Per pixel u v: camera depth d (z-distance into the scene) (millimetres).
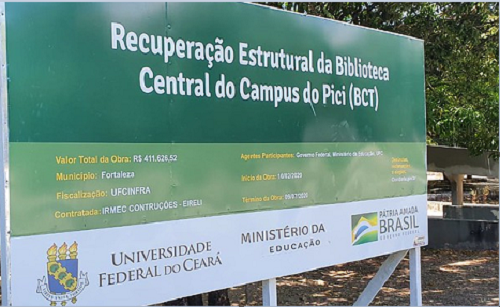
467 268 9922
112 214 3230
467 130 9836
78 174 3092
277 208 4109
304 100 4332
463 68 9570
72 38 3090
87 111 3137
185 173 3580
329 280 9070
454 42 8844
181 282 3545
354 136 4734
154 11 3463
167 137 3496
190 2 3654
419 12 9016
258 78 4027
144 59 3402
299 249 4246
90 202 3139
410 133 5316
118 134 3268
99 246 3172
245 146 3922
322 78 4480
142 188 3365
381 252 4941
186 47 3619
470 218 13945
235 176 3855
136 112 3352
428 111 9062
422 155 5441
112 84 3250
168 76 3518
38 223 2936
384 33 5078
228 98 3834
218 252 3746
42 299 2941
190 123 3617
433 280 9023
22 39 2904
